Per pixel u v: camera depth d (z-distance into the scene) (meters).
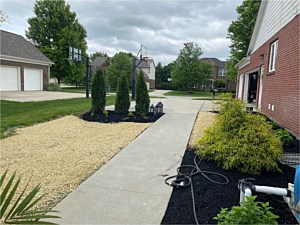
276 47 8.40
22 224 1.52
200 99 18.89
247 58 13.76
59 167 3.88
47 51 30.20
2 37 21.28
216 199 2.71
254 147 3.51
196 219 2.34
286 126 6.73
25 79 21.75
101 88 8.98
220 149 3.74
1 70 19.30
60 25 31.31
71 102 12.78
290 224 2.23
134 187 3.11
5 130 6.61
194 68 32.53
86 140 5.66
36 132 6.46
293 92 6.23
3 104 11.23
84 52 32.50
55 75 31.42
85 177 3.46
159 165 3.93
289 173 3.43
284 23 7.39
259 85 10.95
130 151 4.73
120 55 37.44
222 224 1.87
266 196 2.77
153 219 2.38
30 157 4.40
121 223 2.31
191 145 5.12
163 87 48.59
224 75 46.31
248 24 24.25
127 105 9.05
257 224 1.77
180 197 2.81
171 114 9.21
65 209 2.57
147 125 7.38
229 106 4.20
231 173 3.47
